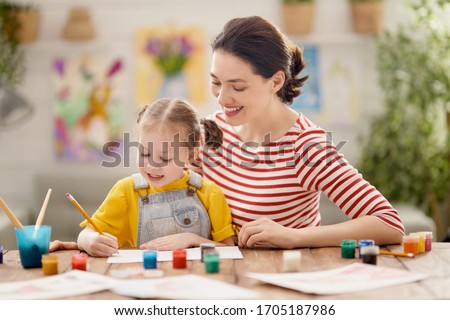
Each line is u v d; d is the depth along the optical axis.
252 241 2.01
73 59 4.96
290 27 4.80
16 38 4.83
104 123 4.96
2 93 4.30
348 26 4.90
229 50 2.09
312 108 4.90
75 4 4.95
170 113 2.14
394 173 4.64
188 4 4.94
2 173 5.06
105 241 1.96
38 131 5.02
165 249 2.04
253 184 2.28
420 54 4.64
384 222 2.06
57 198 4.70
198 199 2.22
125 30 4.95
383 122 4.69
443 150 4.62
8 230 4.12
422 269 1.76
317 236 2.02
